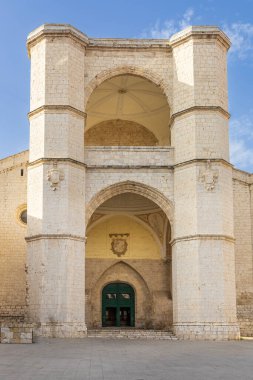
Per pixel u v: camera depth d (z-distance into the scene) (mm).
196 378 14812
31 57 38469
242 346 27609
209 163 35781
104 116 48688
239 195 43688
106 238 47094
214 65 37250
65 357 20719
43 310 33844
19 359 19734
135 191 37531
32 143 36906
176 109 37906
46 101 36562
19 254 41938
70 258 34625
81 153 36781
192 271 34875
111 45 38781
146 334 35062
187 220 35750
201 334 33688
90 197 36688
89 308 45219
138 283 46688
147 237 47188
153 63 39031
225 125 37312
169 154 37469
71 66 37188
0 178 42875
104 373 15867
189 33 37469
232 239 35906
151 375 15484
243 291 42125
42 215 35000
